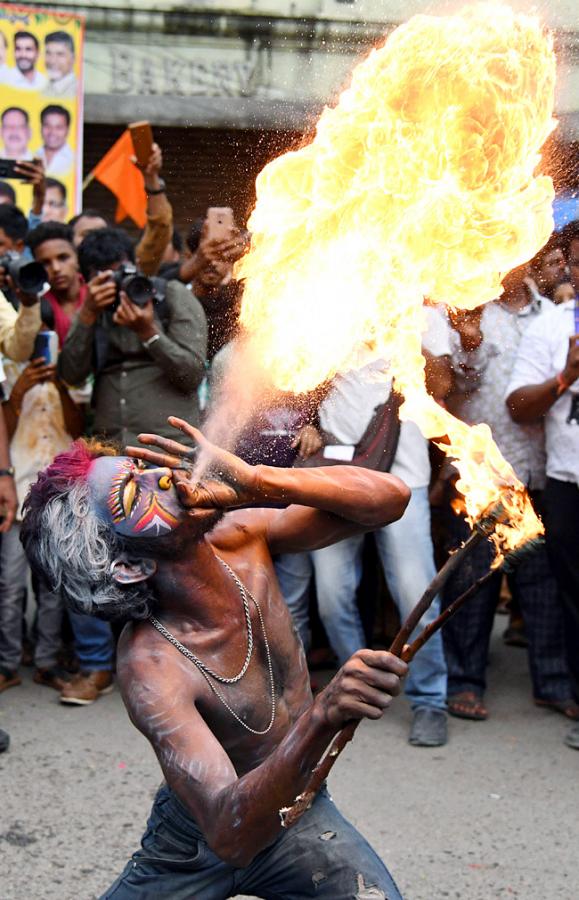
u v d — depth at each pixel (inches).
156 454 73.4
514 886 130.3
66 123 245.9
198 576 75.9
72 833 140.9
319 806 82.3
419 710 171.5
